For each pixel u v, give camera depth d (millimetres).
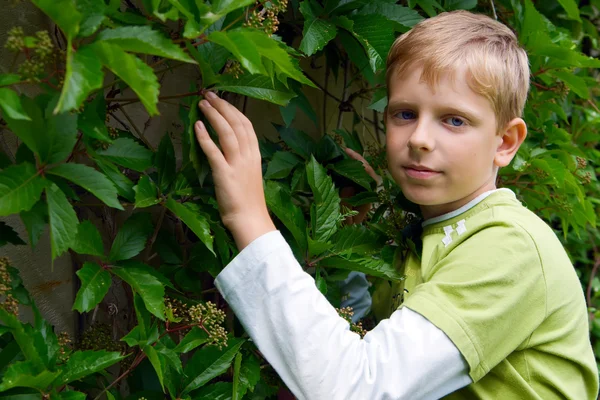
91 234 660
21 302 662
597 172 1693
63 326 920
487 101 797
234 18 696
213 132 746
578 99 1619
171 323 808
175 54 527
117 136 755
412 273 908
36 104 549
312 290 717
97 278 652
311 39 878
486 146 814
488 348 703
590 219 1268
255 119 1184
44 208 584
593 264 1858
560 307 774
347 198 1041
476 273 728
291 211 838
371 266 826
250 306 707
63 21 475
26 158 580
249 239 713
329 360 680
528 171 1192
